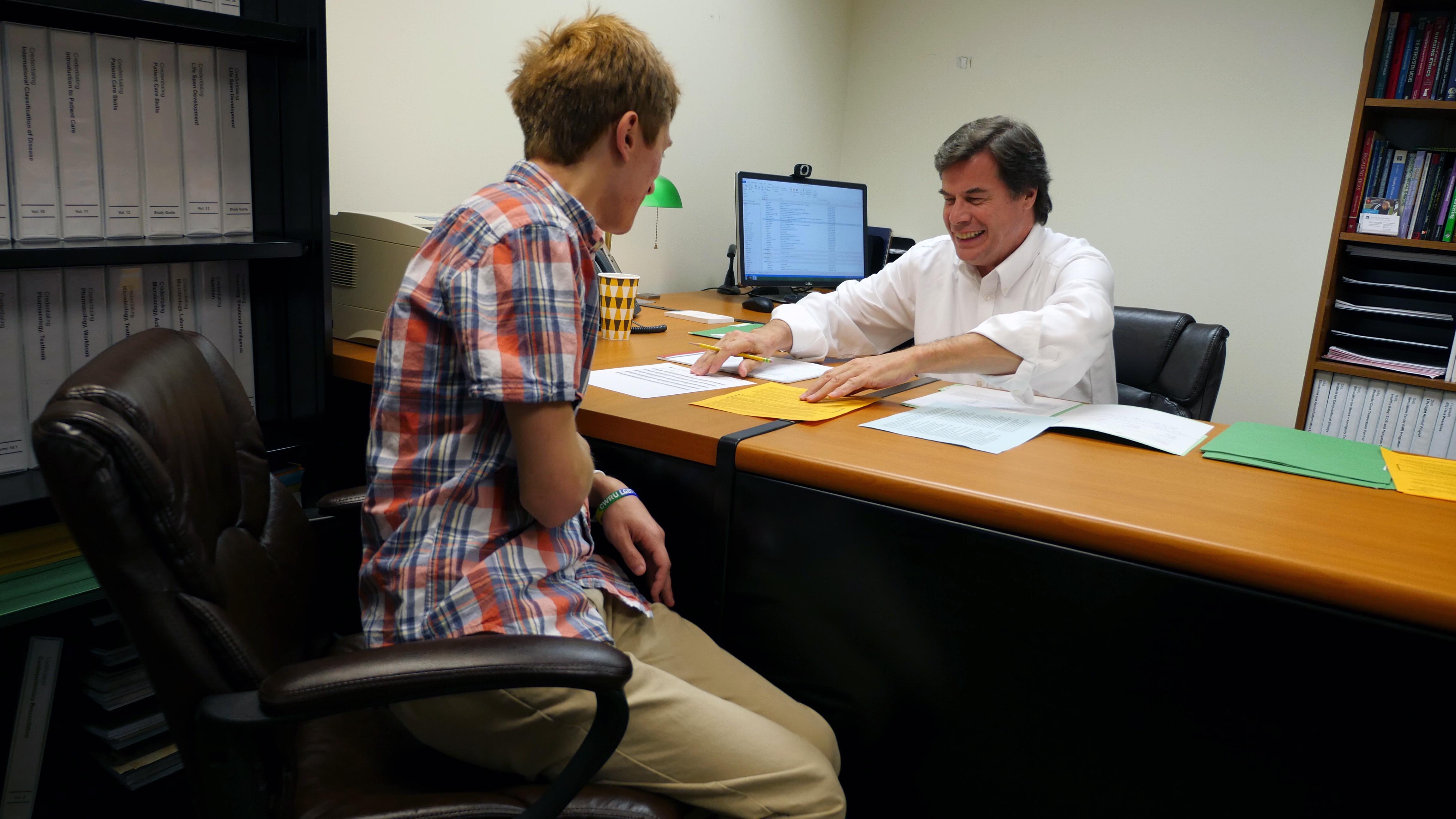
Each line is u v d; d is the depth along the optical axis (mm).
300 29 1332
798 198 2797
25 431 1238
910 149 3639
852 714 1081
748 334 1665
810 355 1766
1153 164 3154
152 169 1300
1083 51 3225
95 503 625
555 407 798
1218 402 3164
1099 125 3236
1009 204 1637
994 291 1759
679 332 2025
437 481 847
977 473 1021
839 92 3686
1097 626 900
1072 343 1409
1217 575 828
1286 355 3018
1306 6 2828
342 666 667
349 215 1580
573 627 869
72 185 1217
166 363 796
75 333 1264
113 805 1328
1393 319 2551
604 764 766
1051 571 916
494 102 2225
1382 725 778
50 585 1159
